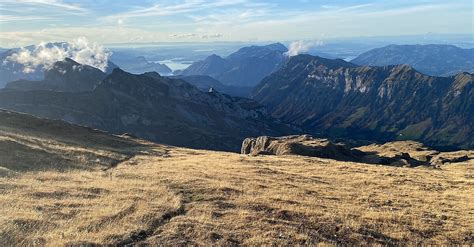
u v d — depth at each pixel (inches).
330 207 1232.8
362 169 2283.5
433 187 1792.6
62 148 2092.8
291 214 1099.9
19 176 1350.9
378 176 2016.5
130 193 1210.0
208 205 1122.0
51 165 1660.9
